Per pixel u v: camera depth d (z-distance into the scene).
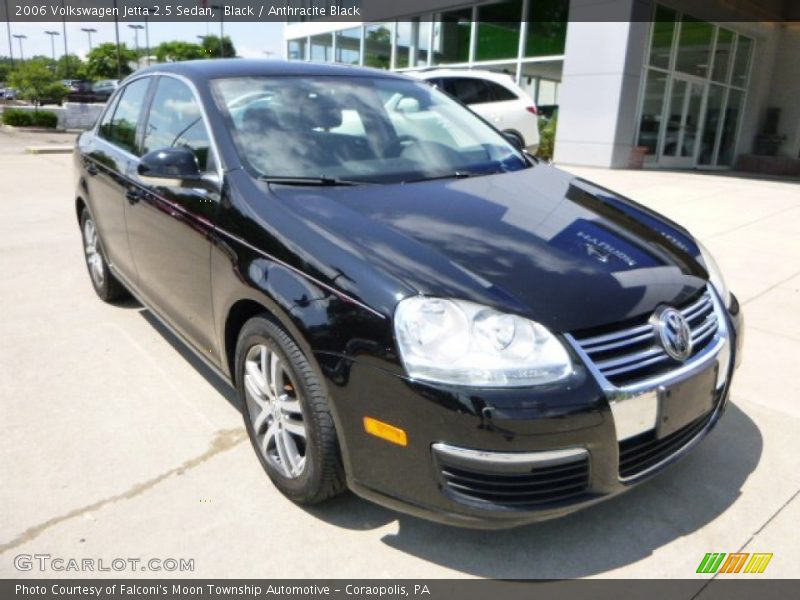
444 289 2.07
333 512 2.51
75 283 5.21
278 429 2.54
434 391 1.97
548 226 2.60
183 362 3.76
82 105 27.38
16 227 7.11
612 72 12.71
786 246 6.36
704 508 2.55
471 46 16.20
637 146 13.69
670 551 2.33
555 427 1.97
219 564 2.25
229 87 3.19
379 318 2.06
